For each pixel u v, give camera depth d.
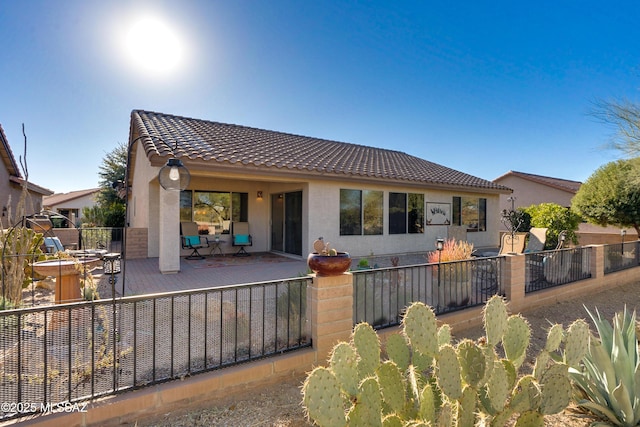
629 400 2.45
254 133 12.38
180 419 2.50
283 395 2.87
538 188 21.23
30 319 2.69
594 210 11.77
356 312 3.93
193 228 10.52
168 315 3.77
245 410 2.65
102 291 5.76
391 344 2.55
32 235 5.76
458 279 4.94
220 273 7.68
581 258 6.91
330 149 13.19
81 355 2.88
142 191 10.77
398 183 11.01
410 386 2.30
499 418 2.03
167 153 7.06
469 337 4.36
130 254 9.54
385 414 2.05
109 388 2.57
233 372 2.84
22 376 2.48
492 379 2.06
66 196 32.50
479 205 14.23
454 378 1.90
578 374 2.82
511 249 9.27
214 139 9.77
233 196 11.49
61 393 2.50
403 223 11.72
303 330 3.54
